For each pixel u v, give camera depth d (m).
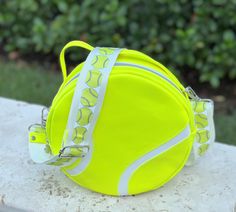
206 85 0.93
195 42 0.86
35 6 0.97
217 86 0.93
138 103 0.43
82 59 0.98
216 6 0.87
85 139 0.44
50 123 0.45
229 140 0.77
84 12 0.92
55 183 0.50
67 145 0.44
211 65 0.89
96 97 0.42
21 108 0.65
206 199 0.47
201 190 0.49
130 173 0.46
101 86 0.42
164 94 0.43
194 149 0.49
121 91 0.43
